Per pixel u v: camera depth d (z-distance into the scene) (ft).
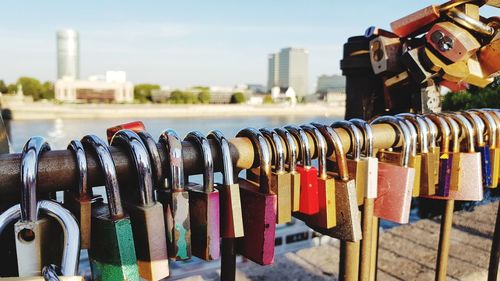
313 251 10.80
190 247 3.58
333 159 5.04
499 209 7.38
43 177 3.05
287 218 4.25
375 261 6.78
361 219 5.22
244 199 4.13
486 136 6.59
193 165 3.71
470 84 6.95
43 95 346.54
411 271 9.64
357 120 5.13
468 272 9.41
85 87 351.87
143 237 3.30
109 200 3.11
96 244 3.15
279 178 4.16
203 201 3.58
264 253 3.99
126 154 3.41
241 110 335.67
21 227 2.89
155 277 3.32
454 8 5.78
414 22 6.09
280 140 4.22
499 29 5.99
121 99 360.28
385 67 6.40
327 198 4.47
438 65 5.94
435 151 5.70
